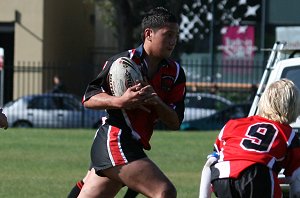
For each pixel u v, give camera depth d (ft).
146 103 68.80
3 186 128.26
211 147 187.73
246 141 67.36
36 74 354.13
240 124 68.80
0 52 346.74
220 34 320.29
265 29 319.68
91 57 409.28
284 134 67.26
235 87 306.35
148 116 71.46
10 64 358.23
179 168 152.97
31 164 157.17
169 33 70.59
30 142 196.95
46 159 165.07
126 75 69.97
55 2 369.50
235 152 67.21
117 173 70.13
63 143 195.62
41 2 353.31
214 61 322.55
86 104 71.51
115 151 70.23
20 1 354.13
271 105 67.87
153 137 210.59
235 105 263.29
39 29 353.51
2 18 354.54
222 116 263.70
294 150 66.95
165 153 175.11
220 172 66.95
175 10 271.69
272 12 319.68
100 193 72.33
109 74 71.10
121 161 69.87
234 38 320.50
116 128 70.95
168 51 71.00
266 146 66.80
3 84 326.65
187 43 312.50
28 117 291.38
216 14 313.53
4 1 353.92
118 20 336.08
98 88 71.77
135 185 69.87
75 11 400.06
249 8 318.65
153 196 69.05
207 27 311.27
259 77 303.89
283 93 67.62
